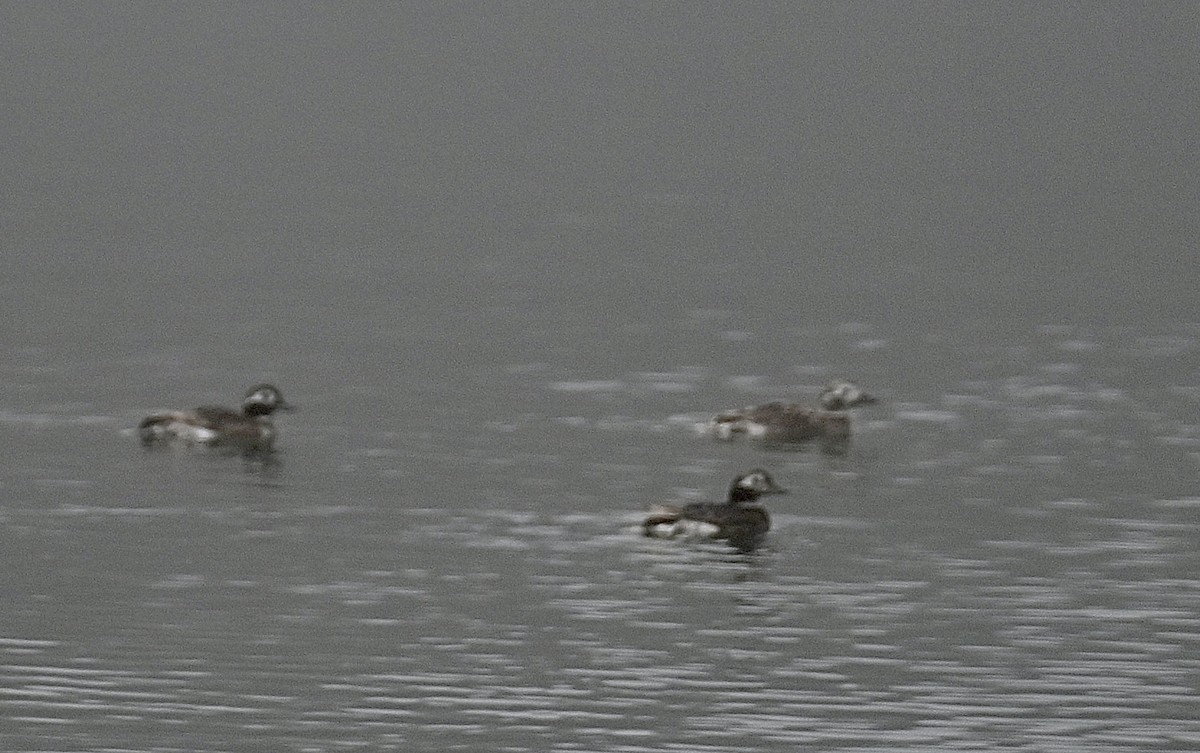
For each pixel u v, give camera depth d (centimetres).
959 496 4738
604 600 3941
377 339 6812
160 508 4566
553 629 3766
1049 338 6831
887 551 4281
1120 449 5194
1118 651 3656
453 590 3991
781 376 6197
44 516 4500
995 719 3331
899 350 6638
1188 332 6912
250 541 4316
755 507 4416
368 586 4016
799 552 4272
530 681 3494
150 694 3419
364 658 3603
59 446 5169
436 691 3444
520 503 4641
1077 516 4553
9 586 3991
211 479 4828
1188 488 4794
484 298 7769
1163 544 4328
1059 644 3694
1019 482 4866
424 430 5394
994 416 5616
